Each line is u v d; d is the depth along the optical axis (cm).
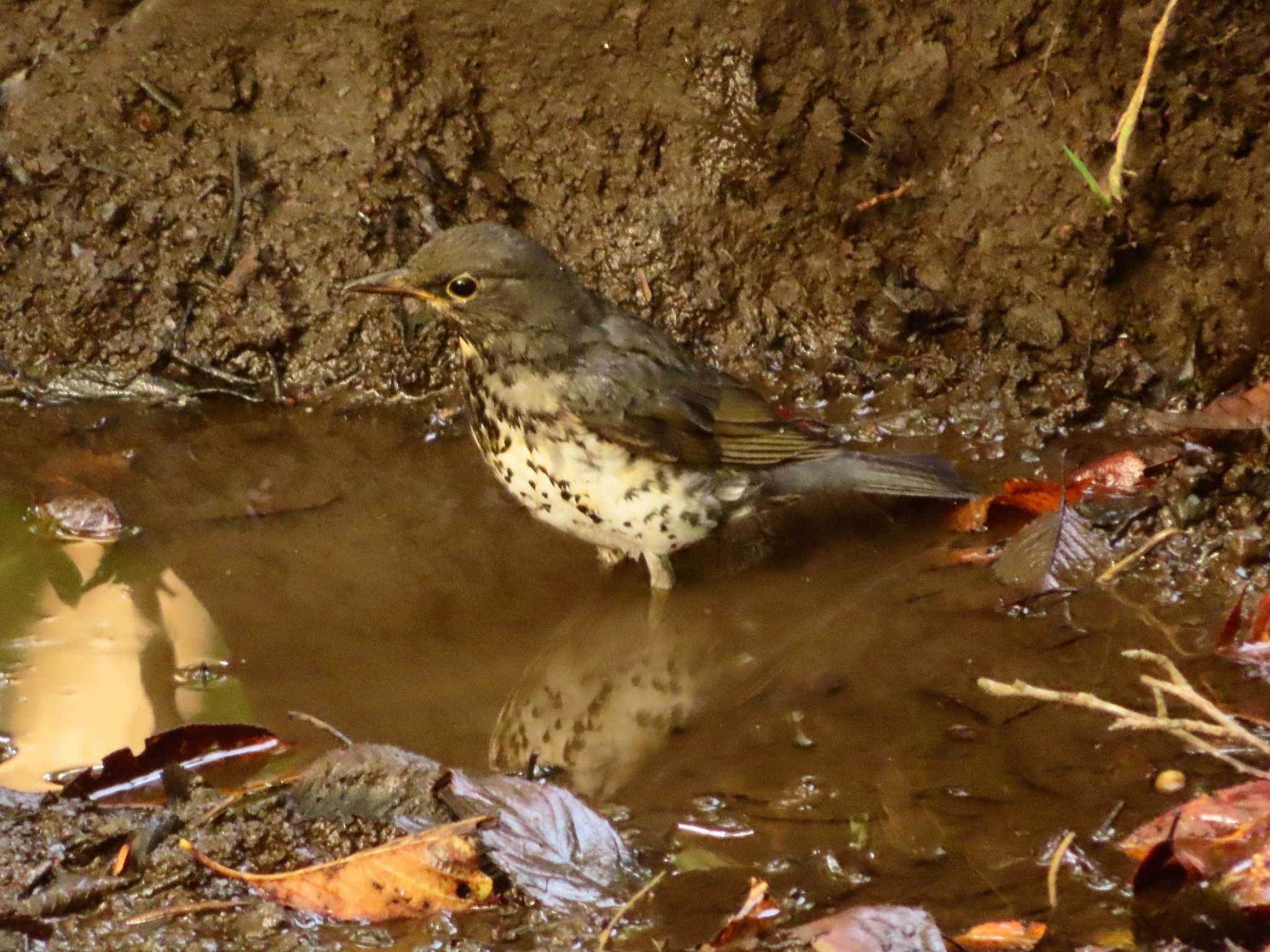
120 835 784
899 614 1011
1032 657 945
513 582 1066
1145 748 848
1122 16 1225
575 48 1318
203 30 1333
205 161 1332
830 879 757
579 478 1027
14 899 744
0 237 1320
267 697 924
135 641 981
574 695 936
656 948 713
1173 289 1247
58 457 1215
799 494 1076
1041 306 1260
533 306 1000
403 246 1325
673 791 838
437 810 796
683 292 1318
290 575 1064
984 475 1166
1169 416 1159
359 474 1202
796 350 1303
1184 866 731
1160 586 1011
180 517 1134
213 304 1316
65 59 1334
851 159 1304
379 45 1323
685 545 1074
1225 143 1225
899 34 1278
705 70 1306
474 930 730
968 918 724
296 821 797
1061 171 1256
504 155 1346
